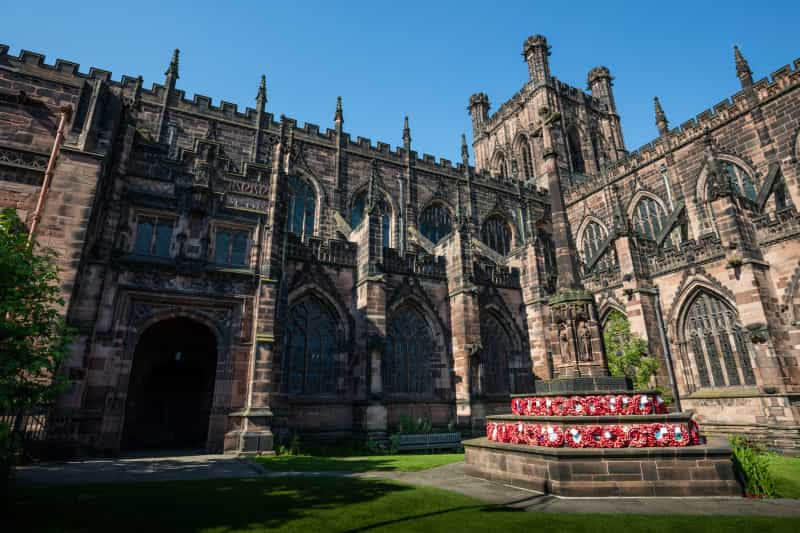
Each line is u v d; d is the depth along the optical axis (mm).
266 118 48875
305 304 33969
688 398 36500
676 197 51125
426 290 39094
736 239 34344
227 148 46000
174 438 34062
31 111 25203
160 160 27984
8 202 23547
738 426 32875
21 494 12242
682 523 10164
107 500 11750
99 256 24672
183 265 26422
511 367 41562
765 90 44250
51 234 23000
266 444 24703
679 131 51656
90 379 23047
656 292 40125
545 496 13336
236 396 25812
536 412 17234
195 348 34312
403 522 10047
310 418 31547
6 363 11922
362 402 32094
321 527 9539
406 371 36625
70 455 21125
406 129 57594
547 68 78125
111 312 24250
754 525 10039
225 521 9852
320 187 49375
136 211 26828
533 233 44500
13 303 12711
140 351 32250
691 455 13695
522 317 43344
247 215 29375
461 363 37156
